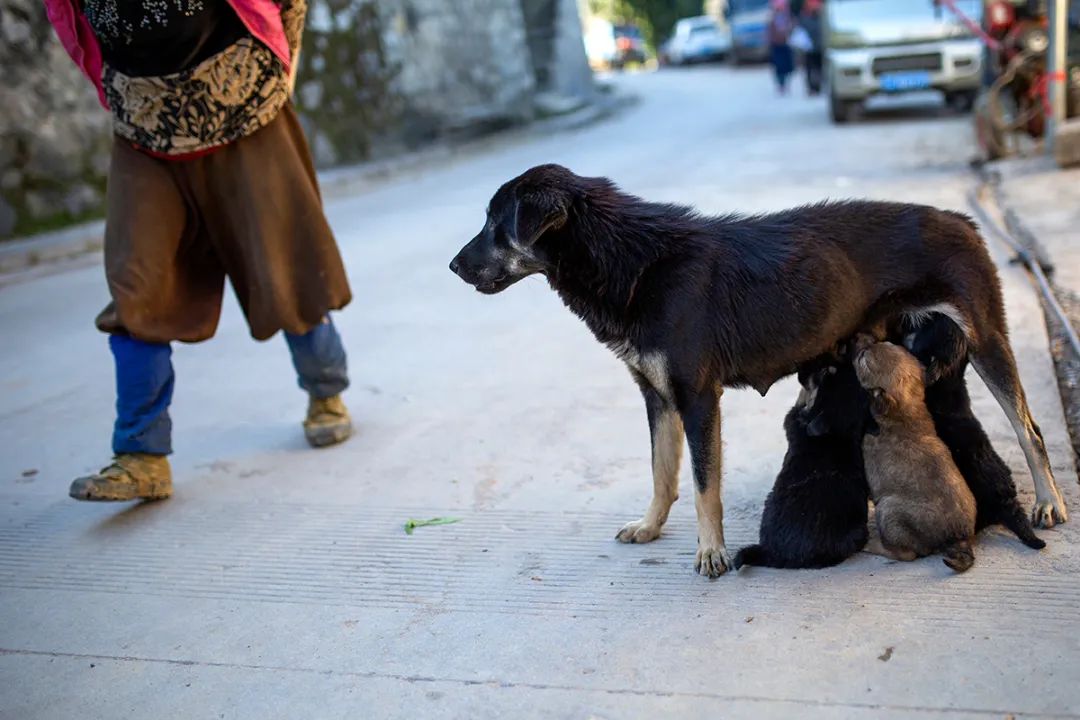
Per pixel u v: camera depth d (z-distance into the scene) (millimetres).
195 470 4762
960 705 2600
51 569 3867
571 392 5332
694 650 2959
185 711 2918
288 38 4301
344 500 4277
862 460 3344
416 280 8227
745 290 3301
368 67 16047
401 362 6160
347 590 3531
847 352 3424
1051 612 2959
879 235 3404
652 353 3336
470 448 4711
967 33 15234
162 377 4254
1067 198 8172
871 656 2836
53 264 9781
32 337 7391
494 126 19281
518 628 3182
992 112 10758
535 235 3266
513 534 3830
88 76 4164
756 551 3363
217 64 4039
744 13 34688
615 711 2719
